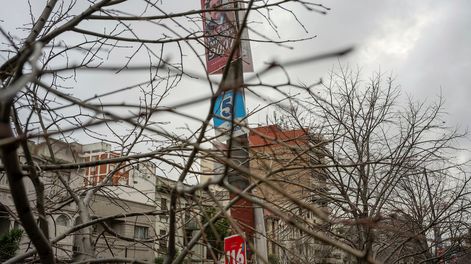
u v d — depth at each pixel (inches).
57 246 254.1
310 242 383.9
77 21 218.8
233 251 217.6
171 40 223.3
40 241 150.7
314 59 80.4
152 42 226.4
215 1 242.4
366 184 415.2
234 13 227.5
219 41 213.6
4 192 582.9
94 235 282.5
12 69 194.5
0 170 188.9
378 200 403.9
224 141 182.7
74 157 252.1
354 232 381.1
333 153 362.3
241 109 186.2
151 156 202.5
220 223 214.8
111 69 126.6
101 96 152.0
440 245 483.8
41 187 183.3
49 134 123.5
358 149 433.4
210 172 220.2
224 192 228.1
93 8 219.5
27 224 144.1
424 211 461.4
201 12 219.8
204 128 142.9
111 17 223.5
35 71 80.0
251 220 250.2
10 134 114.1
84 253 223.1
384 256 477.7
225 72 117.2
